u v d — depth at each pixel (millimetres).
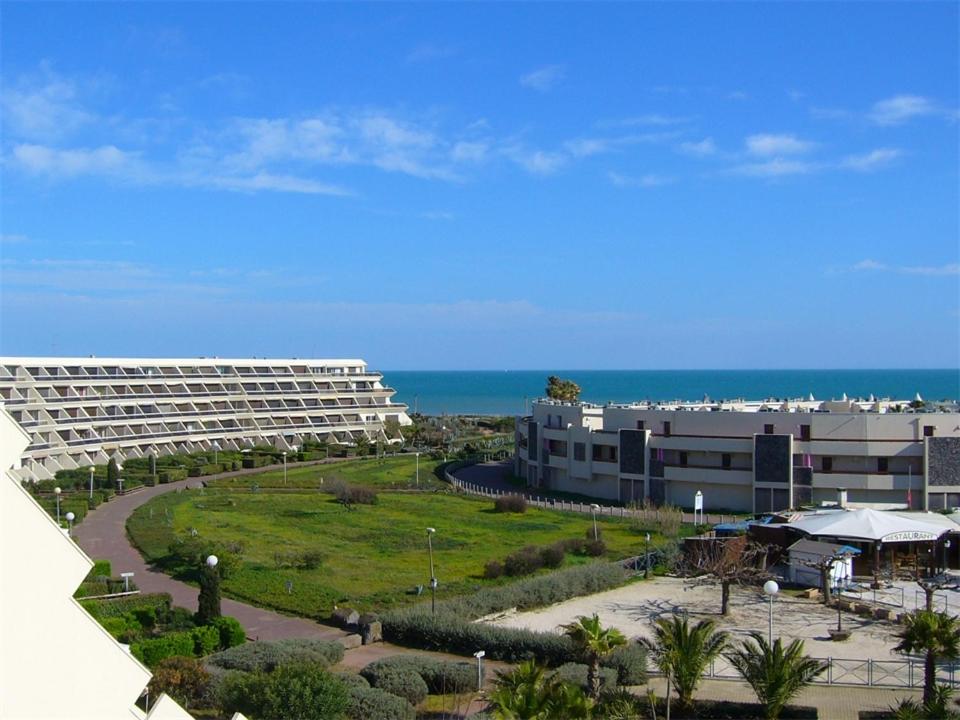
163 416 137875
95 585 56031
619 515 90312
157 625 47906
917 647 34531
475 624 46219
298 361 168375
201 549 64562
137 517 83875
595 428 109438
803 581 60312
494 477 126250
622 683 39531
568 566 66125
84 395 128250
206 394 145875
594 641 35469
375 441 160250
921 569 63750
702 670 36469
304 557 65000
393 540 77188
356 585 59969
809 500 91188
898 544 65375
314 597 55031
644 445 100125
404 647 46500
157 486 110125
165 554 67188
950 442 88500
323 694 30953
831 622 51656
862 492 90438
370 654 45062
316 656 41156
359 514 91125
